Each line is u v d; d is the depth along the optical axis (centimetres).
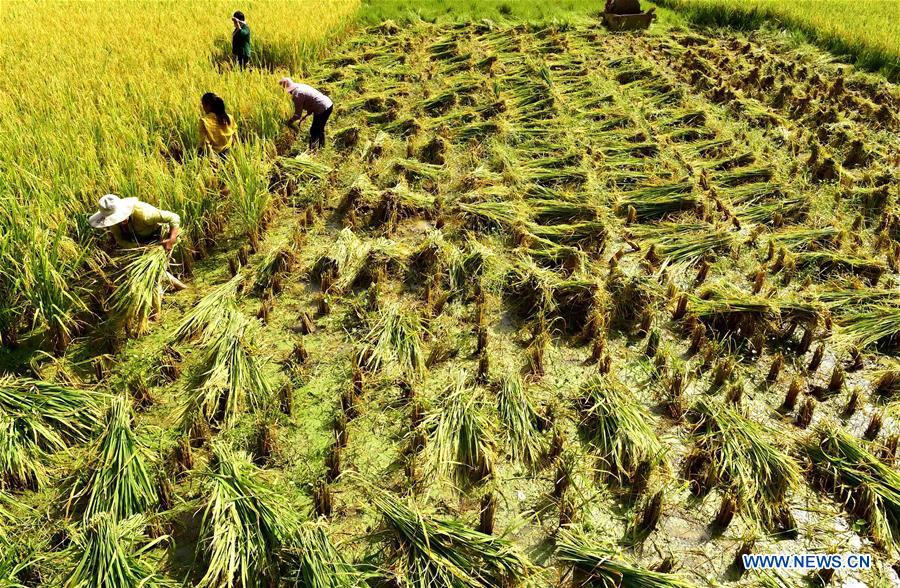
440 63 1286
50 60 1005
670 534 388
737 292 583
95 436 431
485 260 616
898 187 789
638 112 1044
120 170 635
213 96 766
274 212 726
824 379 513
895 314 551
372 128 959
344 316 570
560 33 1520
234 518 360
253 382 479
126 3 1465
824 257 645
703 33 1590
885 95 1126
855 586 361
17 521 378
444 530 365
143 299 520
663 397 494
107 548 340
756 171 822
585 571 358
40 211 561
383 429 457
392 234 700
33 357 498
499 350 537
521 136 928
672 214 738
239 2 1524
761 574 362
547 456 436
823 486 418
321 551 346
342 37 1425
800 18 1541
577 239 677
